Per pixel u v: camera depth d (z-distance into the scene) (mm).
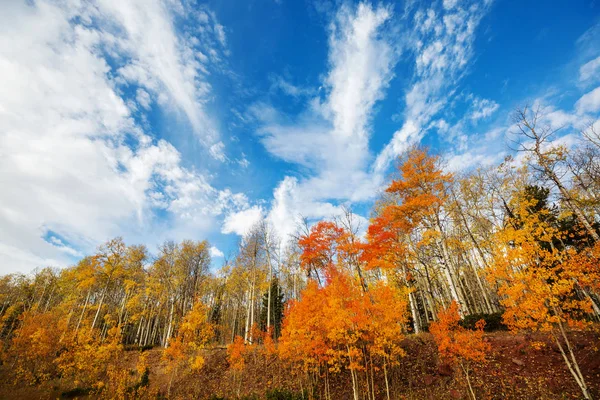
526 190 17547
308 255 22469
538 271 9414
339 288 13133
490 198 19703
